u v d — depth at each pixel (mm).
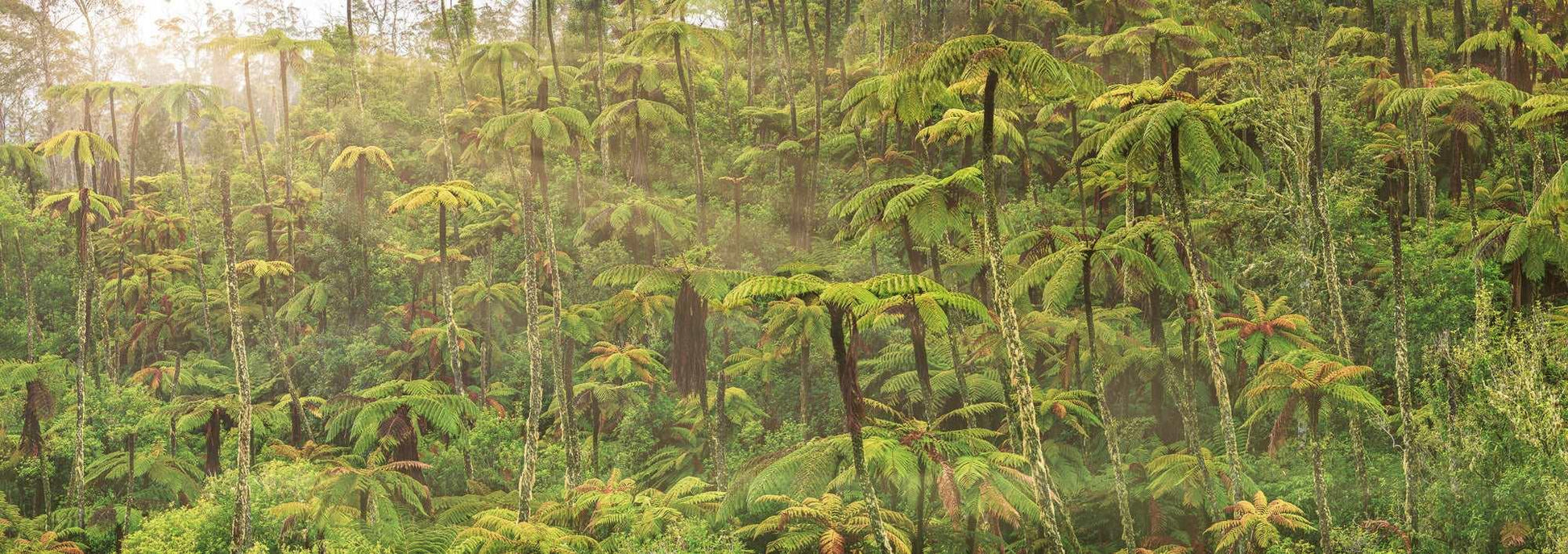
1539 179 32094
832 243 38938
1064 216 38812
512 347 40844
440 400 28047
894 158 40688
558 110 30234
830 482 21344
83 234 33656
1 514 29516
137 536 23281
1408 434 22875
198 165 70312
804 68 55062
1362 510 23812
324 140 49031
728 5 61531
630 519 22969
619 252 40062
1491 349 21531
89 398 36250
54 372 33281
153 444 32906
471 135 46281
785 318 24219
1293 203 27453
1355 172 32250
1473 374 21797
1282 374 21250
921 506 20266
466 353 39781
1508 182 36219
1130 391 31234
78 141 42094
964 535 21469
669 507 23141
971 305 17141
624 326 34812
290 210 46312
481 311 41625
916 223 22250
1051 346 28047
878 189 23062
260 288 45656
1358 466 23672
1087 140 23375
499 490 32375
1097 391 22453
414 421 27656
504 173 45875
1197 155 20734
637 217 39188
